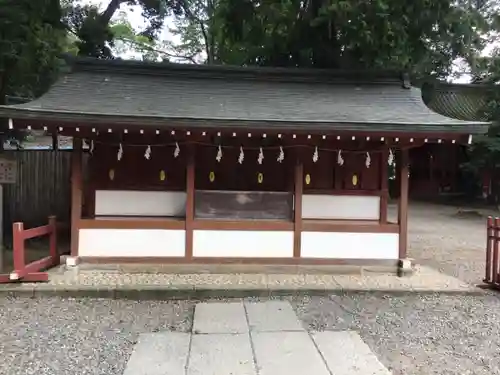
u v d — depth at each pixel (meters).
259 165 7.51
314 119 6.41
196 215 7.05
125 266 6.89
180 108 6.80
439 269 7.86
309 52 11.40
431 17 9.27
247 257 7.07
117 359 3.94
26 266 6.40
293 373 3.65
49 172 9.74
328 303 5.83
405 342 4.49
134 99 7.07
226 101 7.30
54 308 5.42
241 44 12.73
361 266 7.18
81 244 6.86
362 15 9.05
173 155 7.37
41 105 6.38
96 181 7.24
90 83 7.52
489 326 5.00
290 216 7.17
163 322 5.00
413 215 17.44
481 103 20.38
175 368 3.72
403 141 6.71
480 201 21.75
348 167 7.59
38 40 8.19
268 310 5.42
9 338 4.43
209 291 5.99
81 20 13.13
